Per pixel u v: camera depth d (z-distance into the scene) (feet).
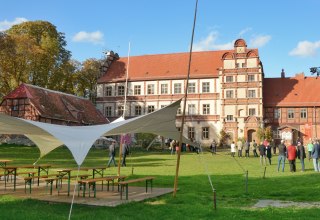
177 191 48.80
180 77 223.10
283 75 223.10
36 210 35.04
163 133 49.29
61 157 113.39
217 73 217.15
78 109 201.46
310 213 33.81
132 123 41.52
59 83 214.07
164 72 230.48
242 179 60.85
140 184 55.77
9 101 177.58
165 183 56.59
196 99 219.20
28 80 199.41
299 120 205.87
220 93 212.02
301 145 75.87
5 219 31.04
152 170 77.10
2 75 192.34
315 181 56.59
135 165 90.53
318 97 205.98
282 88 216.33
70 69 217.97
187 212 34.63
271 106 208.95
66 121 187.21
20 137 172.76
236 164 95.14
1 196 43.29
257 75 205.98
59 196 43.65
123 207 37.11
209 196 44.80
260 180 59.16
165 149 182.19
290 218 31.81
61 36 223.30
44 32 211.41
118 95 235.81
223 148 196.85
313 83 214.48
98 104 239.30
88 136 37.29
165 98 225.97
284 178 61.52
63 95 201.57
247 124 203.21
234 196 44.80
